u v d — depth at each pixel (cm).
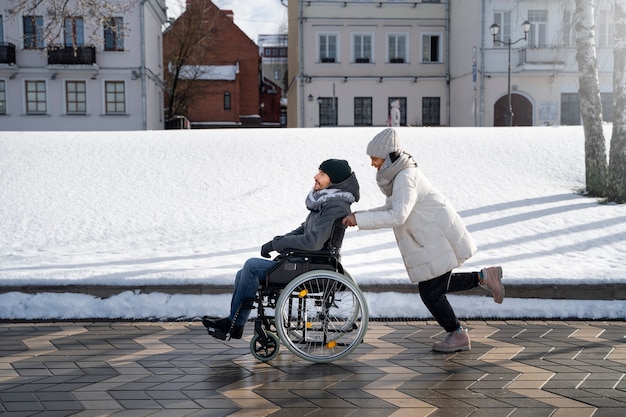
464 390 427
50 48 1377
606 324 623
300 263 500
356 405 399
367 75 3906
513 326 615
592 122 1275
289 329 505
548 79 3478
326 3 3850
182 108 4891
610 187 1223
